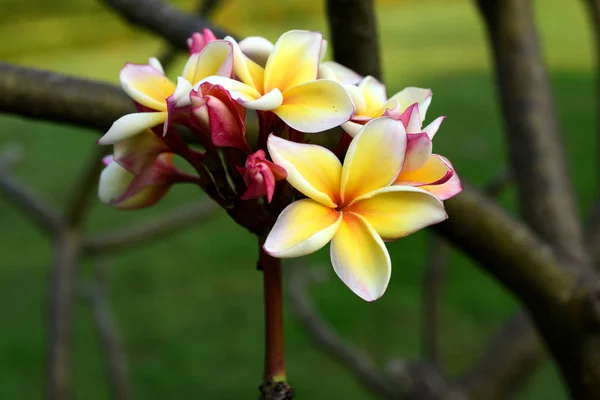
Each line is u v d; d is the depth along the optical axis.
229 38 0.49
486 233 0.67
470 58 7.34
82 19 8.55
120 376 1.51
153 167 0.52
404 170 0.48
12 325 3.34
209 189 0.50
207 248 3.98
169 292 3.60
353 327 3.18
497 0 0.84
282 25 9.51
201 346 3.20
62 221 1.40
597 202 0.95
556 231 0.81
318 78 0.51
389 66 7.21
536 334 0.97
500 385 0.98
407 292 3.41
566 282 0.68
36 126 5.86
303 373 3.02
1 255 3.93
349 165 0.47
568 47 7.52
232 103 0.47
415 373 1.10
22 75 0.62
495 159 4.55
